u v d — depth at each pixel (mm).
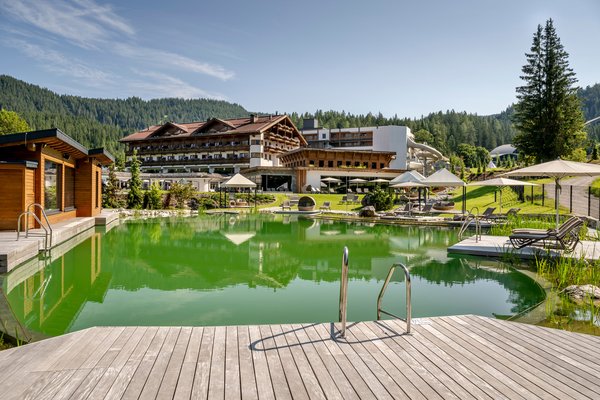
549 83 37906
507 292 7730
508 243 12000
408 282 4574
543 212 23516
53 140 13734
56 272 9289
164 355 3836
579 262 8680
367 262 10742
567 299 6953
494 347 4230
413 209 27734
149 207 31422
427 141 127375
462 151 124188
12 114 63031
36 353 3848
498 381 3461
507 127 177250
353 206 34625
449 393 3234
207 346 4066
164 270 9641
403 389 3283
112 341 4156
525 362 3873
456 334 4586
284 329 4605
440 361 3846
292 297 7383
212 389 3211
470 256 11352
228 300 7156
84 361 3686
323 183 48406
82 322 5930
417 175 26891
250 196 37719
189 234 16625
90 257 11125
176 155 65562
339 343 4223
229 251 12430
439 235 16719
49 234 11539
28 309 6559
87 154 17625
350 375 3508
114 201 30781
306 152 49812
